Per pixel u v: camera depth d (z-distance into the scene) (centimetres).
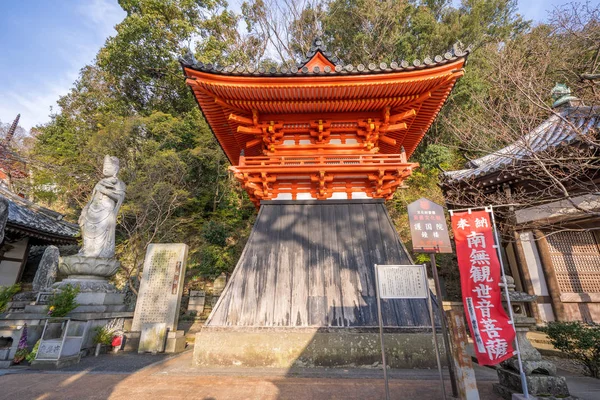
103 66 2419
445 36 1936
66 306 824
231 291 766
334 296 751
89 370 668
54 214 1733
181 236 2000
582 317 964
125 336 948
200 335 700
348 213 891
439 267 1593
